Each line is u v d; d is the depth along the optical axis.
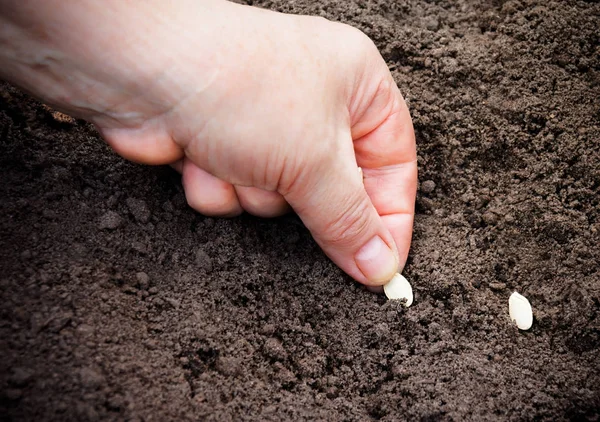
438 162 0.43
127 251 0.38
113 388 0.35
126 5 0.33
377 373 0.39
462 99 0.44
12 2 0.32
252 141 0.35
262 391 0.37
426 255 0.41
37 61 0.34
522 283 0.41
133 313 0.37
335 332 0.39
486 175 0.43
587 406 0.38
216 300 0.39
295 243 0.41
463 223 0.42
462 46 0.45
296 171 0.35
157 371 0.36
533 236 0.42
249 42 0.35
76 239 0.38
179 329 0.37
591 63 0.45
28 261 0.36
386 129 0.39
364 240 0.38
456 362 0.39
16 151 0.39
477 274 0.41
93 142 0.40
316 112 0.35
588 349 0.39
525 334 0.40
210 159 0.36
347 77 0.37
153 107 0.35
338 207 0.36
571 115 0.44
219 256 0.40
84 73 0.34
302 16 0.37
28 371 0.34
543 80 0.44
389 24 0.45
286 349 0.39
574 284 0.41
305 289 0.40
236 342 0.38
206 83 0.34
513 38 0.45
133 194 0.40
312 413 0.37
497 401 0.38
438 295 0.40
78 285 0.36
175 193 0.40
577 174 0.43
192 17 0.34
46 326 0.35
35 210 0.38
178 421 0.35
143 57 0.34
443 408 0.37
